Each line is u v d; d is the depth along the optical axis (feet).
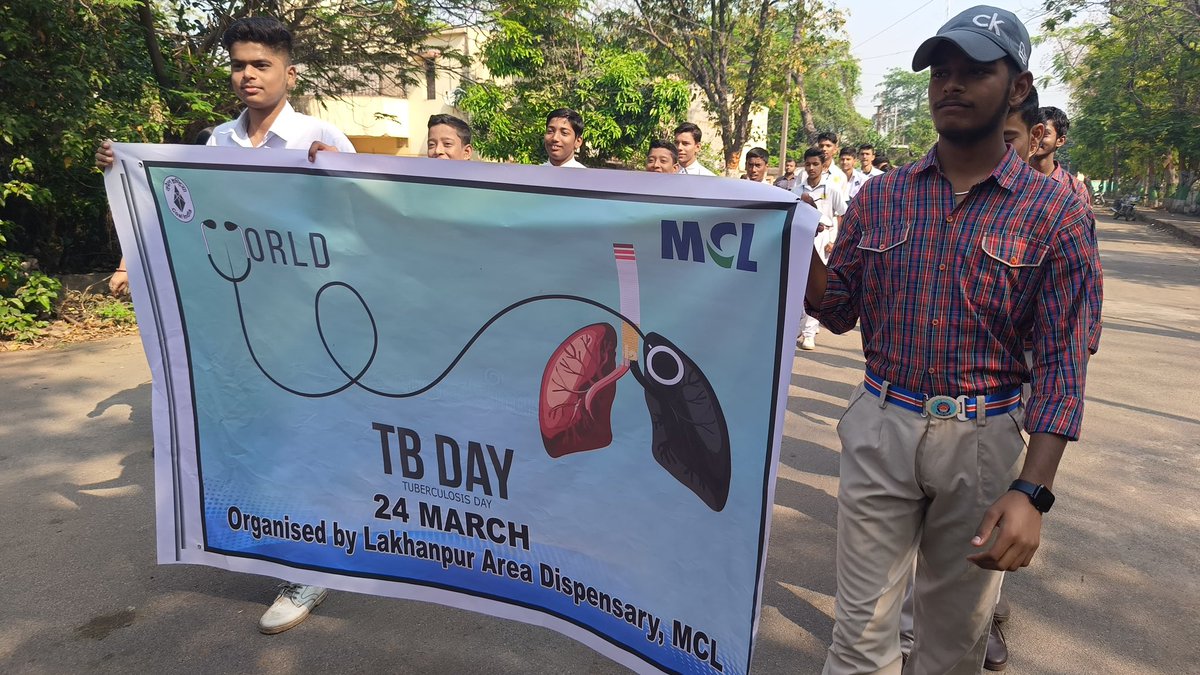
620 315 6.14
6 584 9.31
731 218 5.49
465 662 8.02
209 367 8.07
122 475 12.60
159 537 8.57
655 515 6.26
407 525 7.53
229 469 8.21
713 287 5.68
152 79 25.63
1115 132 86.17
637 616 6.47
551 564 6.89
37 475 12.58
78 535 10.57
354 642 8.32
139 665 7.87
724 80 64.90
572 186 6.06
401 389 7.25
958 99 5.30
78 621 8.61
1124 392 18.76
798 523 11.43
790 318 5.37
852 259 6.14
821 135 23.61
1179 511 12.04
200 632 8.44
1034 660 8.25
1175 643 8.59
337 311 7.36
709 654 6.10
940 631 6.16
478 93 53.88
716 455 5.86
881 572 5.89
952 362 5.53
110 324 23.58
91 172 25.44
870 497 5.86
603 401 6.34
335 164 7.02
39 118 22.40
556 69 59.00
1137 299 33.65
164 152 7.70
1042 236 5.26
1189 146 75.31
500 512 7.04
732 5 63.00
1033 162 10.00
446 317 6.89
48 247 27.27
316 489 7.86
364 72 37.35
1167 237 70.59
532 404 6.70
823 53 63.10
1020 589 9.70
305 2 32.76
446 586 7.48
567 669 7.96
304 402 7.73
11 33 20.54
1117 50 76.84
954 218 5.47
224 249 7.71
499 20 39.32
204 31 31.50
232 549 8.37
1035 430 5.19
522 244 6.40
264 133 8.89
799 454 14.25
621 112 60.54
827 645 8.46
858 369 20.65
